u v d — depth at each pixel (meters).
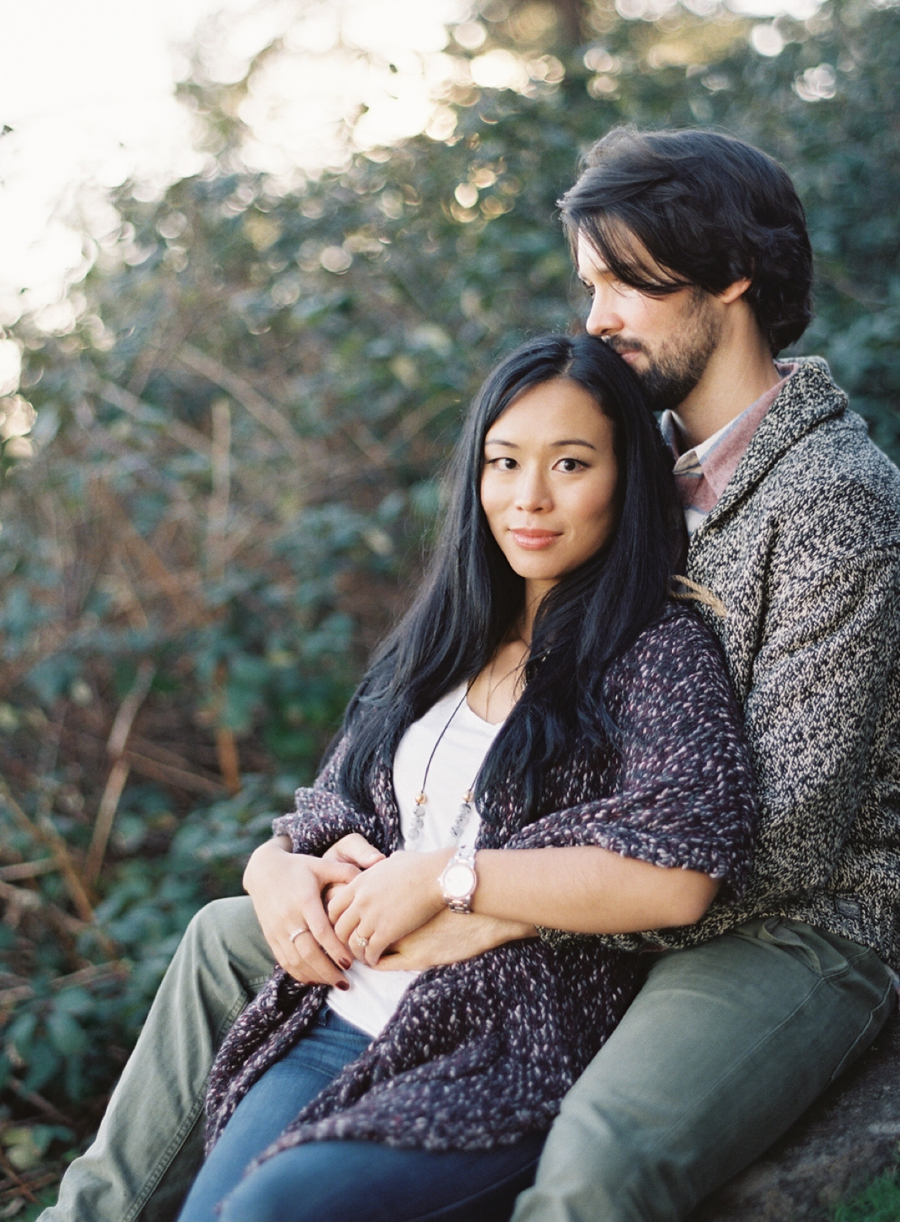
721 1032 1.42
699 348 1.74
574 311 3.35
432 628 1.75
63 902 3.24
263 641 3.58
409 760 1.66
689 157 1.68
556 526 1.61
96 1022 2.67
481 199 3.47
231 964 1.76
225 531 3.57
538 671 1.63
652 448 1.65
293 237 3.63
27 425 3.39
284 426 3.68
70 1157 2.50
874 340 3.17
